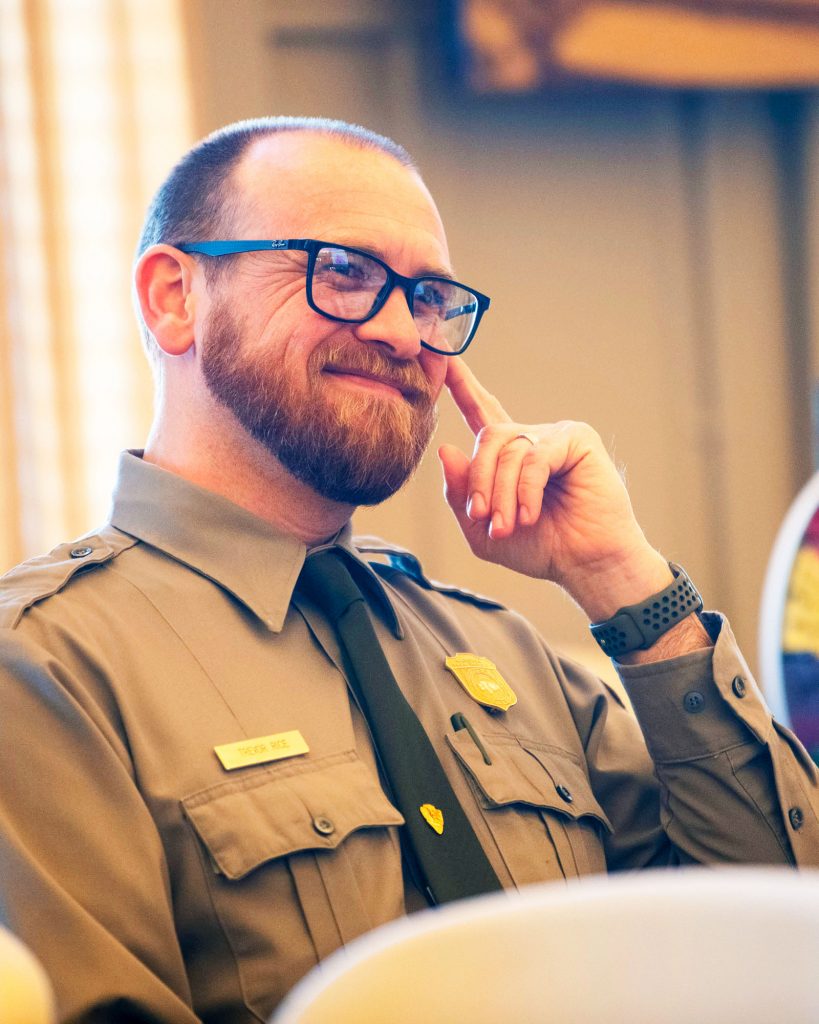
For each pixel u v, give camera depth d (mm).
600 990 723
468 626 2473
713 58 5855
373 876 1838
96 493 4922
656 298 6137
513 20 5621
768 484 6258
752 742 2260
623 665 2320
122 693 1842
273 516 2221
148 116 5016
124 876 1666
